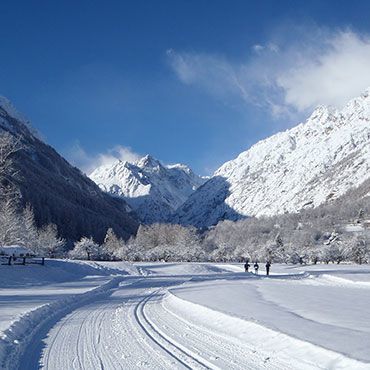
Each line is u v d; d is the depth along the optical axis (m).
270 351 9.11
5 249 42.91
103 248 91.19
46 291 25.52
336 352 7.85
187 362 8.50
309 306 15.48
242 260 112.06
